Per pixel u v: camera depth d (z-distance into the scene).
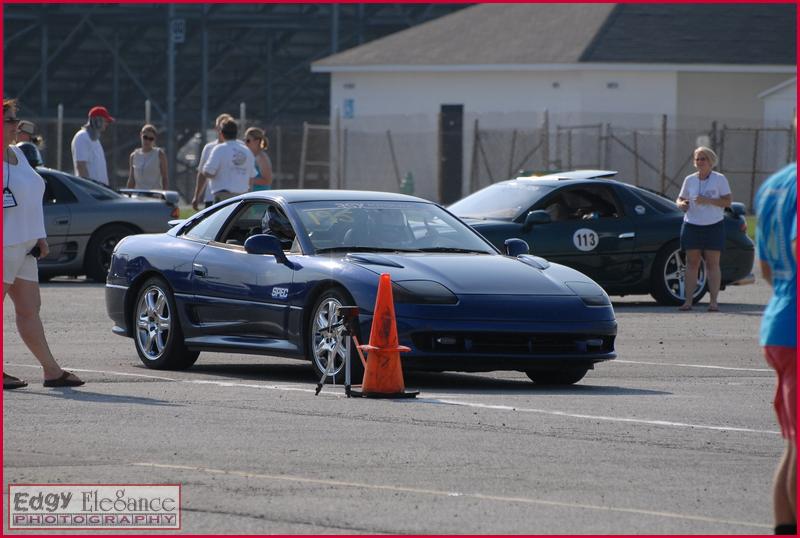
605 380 32.88
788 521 15.87
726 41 135.00
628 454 22.69
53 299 52.47
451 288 30.00
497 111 140.25
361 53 148.62
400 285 29.83
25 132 54.56
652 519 18.19
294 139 157.25
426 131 144.00
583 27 138.88
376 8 167.62
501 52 139.50
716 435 24.62
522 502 19.06
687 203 50.25
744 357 37.69
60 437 23.72
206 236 34.62
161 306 34.59
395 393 28.81
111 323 44.84
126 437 23.77
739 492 19.91
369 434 24.25
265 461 21.73
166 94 172.00
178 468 21.14
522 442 23.62
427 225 33.72
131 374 32.84
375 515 18.22
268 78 171.12
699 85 133.62
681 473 21.20
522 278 30.97
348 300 30.14
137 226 60.16
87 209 59.44
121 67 170.00
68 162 164.75
